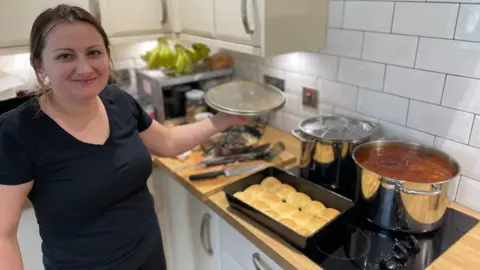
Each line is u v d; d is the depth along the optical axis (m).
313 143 1.29
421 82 1.22
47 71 0.87
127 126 1.06
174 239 1.71
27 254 1.42
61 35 0.83
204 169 1.43
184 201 1.50
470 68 1.10
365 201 1.12
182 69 1.73
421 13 1.16
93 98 0.94
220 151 1.52
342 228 1.10
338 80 1.47
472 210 1.19
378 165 1.15
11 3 1.20
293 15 1.26
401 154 1.21
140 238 1.09
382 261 0.99
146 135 1.22
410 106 1.27
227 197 1.21
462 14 1.08
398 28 1.23
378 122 1.38
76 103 0.92
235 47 1.34
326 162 1.28
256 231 1.11
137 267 1.11
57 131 0.91
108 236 1.00
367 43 1.33
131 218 1.05
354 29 1.36
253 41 1.26
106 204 0.98
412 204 1.03
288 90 1.69
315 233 1.00
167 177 1.58
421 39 1.19
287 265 1.01
